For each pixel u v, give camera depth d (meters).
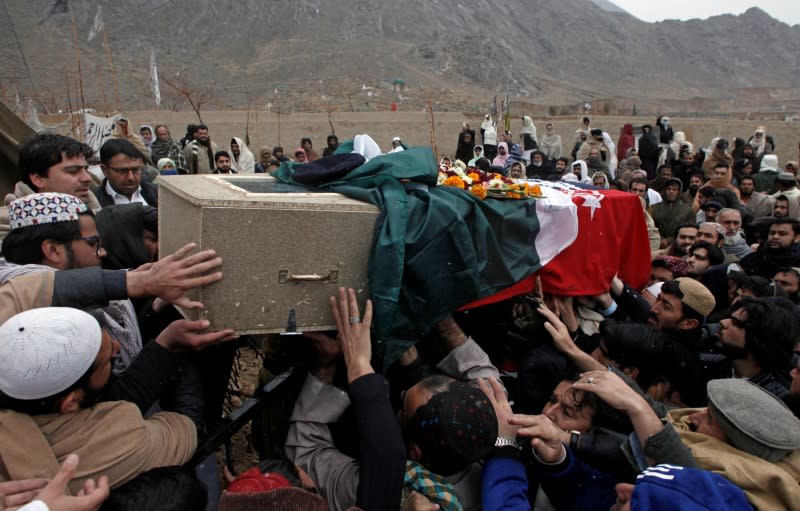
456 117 35.25
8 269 2.01
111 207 2.93
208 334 1.86
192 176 2.55
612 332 2.76
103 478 1.48
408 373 2.44
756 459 1.86
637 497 1.55
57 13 96.50
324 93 71.94
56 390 1.53
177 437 1.84
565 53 165.50
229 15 127.12
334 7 141.88
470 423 1.87
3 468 1.52
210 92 57.31
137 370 1.86
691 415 2.26
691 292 3.05
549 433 2.03
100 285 1.78
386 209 2.08
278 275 1.93
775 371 2.77
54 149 2.97
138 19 115.31
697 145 28.91
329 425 2.47
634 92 139.62
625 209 3.21
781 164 24.00
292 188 2.34
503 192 2.66
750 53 180.00
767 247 5.78
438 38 119.69
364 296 2.09
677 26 195.75
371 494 1.74
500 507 1.88
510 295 2.66
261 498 1.65
